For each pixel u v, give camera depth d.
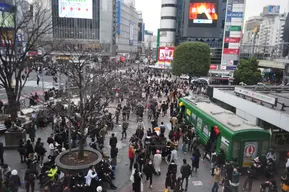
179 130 17.16
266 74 59.41
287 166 12.24
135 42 143.25
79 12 76.69
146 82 40.91
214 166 12.90
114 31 97.62
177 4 78.06
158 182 12.36
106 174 11.51
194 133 16.48
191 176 13.02
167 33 79.25
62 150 13.30
